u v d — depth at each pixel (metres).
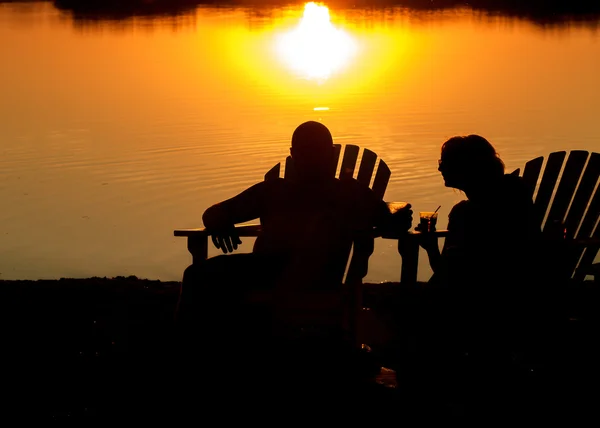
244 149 15.30
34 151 15.32
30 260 9.86
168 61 27.20
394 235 5.37
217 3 54.28
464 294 5.05
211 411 4.90
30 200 12.42
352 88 22.02
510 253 4.96
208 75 24.47
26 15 44.16
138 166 14.24
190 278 5.17
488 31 34.78
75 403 5.21
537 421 4.71
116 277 8.59
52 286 8.00
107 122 17.77
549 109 18.20
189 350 5.20
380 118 17.83
